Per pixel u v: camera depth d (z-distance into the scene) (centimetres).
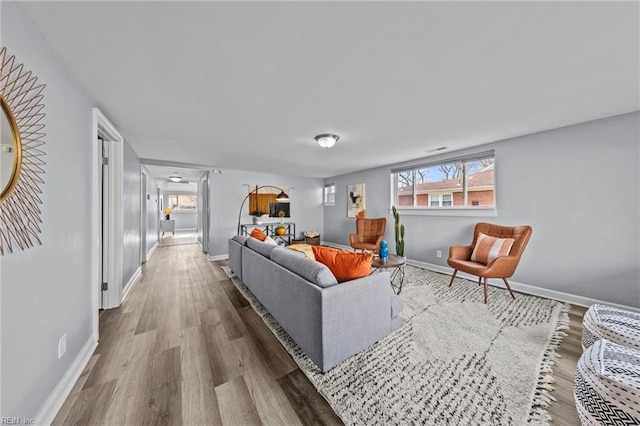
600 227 242
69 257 143
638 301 223
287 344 180
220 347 177
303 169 534
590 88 178
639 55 138
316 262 170
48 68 124
